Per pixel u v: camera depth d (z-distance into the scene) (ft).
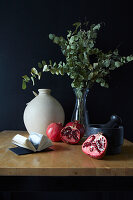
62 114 3.78
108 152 2.69
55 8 4.40
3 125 4.46
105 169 2.17
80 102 3.69
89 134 2.89
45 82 4.43
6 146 3.08
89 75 3.55
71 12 4.40
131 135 4.49
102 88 4.45
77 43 3.66
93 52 3.70
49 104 3.66
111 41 4.42
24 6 4.40
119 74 4.44
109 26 4.42
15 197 4.26
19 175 2.15
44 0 4.39
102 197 4.28
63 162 2.37
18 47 4.42
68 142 3.26
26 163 2.32
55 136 3.39
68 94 4.44
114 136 2.67
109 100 4.45
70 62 3.50
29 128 3.68
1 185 2.18
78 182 2.20
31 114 3.61
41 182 2.18
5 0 4.39
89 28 4.39
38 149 2.81
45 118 3.58
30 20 4.40
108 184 2.21
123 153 2.83
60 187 2.19
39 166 2.21
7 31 4.41
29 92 4.44
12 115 4.46
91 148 2.56
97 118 4.45
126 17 4.43
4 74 4.44
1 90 4.45
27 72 4.43
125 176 2.25
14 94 4.45
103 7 4.41
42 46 4.41
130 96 4.47
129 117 4.48
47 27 4.40
